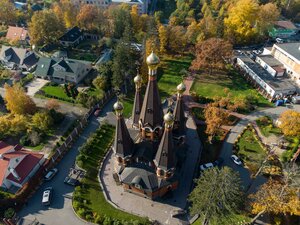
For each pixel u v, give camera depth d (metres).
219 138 81.38
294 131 75.38
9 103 84.81
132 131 64.62
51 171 70.50
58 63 105.19
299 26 154.25
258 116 90.38
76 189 66.19
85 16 137.38
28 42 133.50
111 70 99.38
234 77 110.31
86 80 105.00
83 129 84.62
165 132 51.59
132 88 102.94
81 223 60.84
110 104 95.88
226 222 55.19
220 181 52.75
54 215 62.25
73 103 95.62
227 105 91.12
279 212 59.69
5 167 65.31
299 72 103.44
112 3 172.00
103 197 65.19
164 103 82.31
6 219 60.19
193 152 76.62
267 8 134.00
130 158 60.44
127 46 100.69
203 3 178.50
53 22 130.62
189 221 60.56
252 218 60.41
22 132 83.62
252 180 69.56
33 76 109.06
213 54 102.44
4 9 147.62
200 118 88.81
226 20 131.38
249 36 129.62
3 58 114.00
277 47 114.38
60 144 78.62
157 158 56.41
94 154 75.25
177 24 147.88
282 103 95.94
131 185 62.31
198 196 54.16
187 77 109.75
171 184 62.78
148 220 59.38
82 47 133.00
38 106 94.38
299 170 62.53
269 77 104.88
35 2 184.38
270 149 77.38
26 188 65.31
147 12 180.12
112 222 59.81
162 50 121.19
